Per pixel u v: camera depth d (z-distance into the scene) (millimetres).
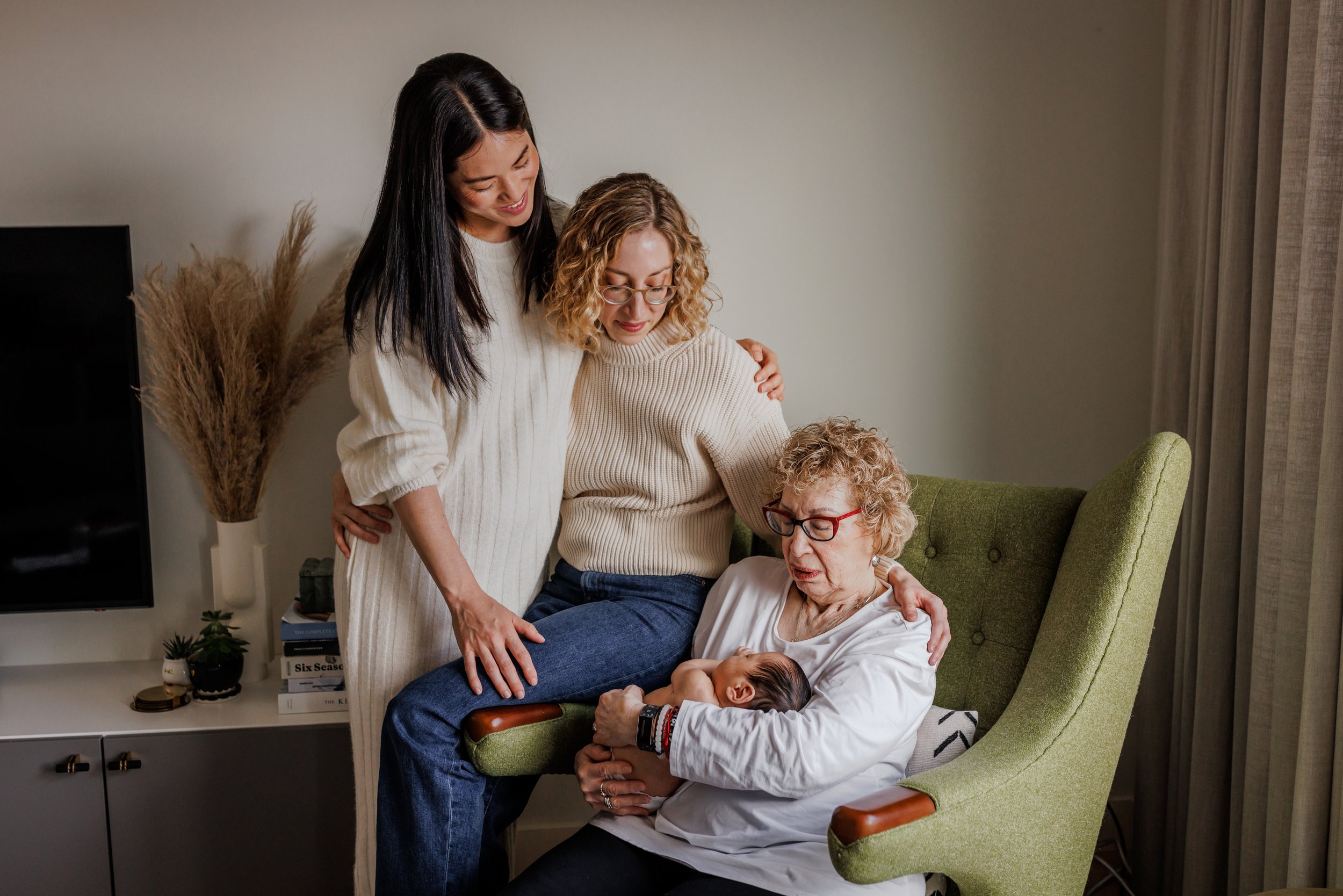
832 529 1343
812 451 1373
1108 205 2119
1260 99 1634
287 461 2098
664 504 1561
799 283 2115
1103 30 2076
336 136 2018
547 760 1434
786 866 1221
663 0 2027
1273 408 1534
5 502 1927
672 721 1274
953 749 1389
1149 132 2105
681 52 2043
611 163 2062
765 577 1497
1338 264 1374
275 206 2025
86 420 1922
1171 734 1919
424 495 1439
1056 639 1354
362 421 1490
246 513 1998
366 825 1589
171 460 2080
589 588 1595
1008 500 1562
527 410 1519
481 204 1397
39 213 1987
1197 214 1873
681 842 1311
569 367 1557
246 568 1991
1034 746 1258
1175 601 1911
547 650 1448
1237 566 1696
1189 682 1812
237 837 1837
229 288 1898
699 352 1516
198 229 2016
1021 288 2135
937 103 2082
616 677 1487
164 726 1804
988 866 1205
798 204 2094
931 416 2166
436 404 1467
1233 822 1674
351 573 1551
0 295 1874
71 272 1882
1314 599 1400
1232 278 1679
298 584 2133
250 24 1978
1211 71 1812
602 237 1390
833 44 2059
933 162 2096
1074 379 2166
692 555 1572
